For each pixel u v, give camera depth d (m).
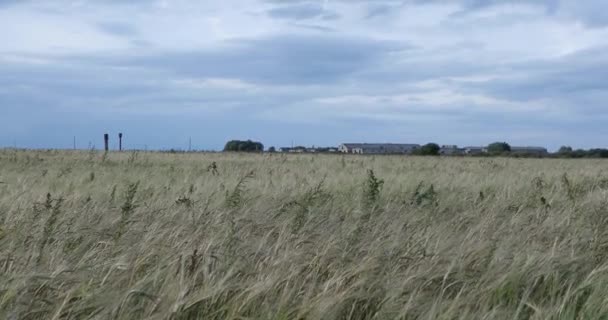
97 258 6.66
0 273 5.92
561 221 9.50
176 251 6.66
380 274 6.24
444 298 6.09
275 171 21.73
